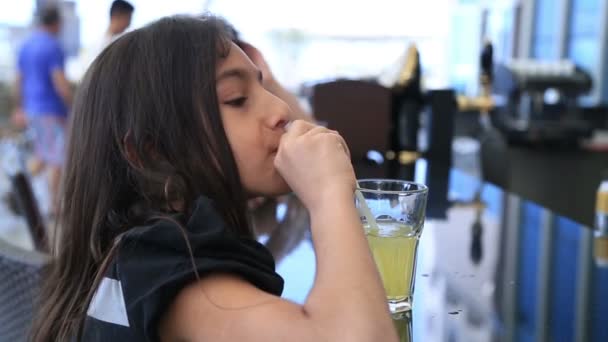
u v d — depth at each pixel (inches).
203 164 25.2
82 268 26.7
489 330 28.1
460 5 217.8
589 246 43.4
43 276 29.3
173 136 25.2
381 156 81.0
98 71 27.2
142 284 21.4
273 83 48.1
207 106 25.2
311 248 41.1
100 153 26.5
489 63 98.3
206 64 25.5
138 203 26.0
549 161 140.6
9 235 103.6
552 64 161.5
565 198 110.7
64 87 135.0
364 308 20.6
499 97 152.3
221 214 25.3
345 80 79.0
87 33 186.9
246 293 21.3
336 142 25.7
